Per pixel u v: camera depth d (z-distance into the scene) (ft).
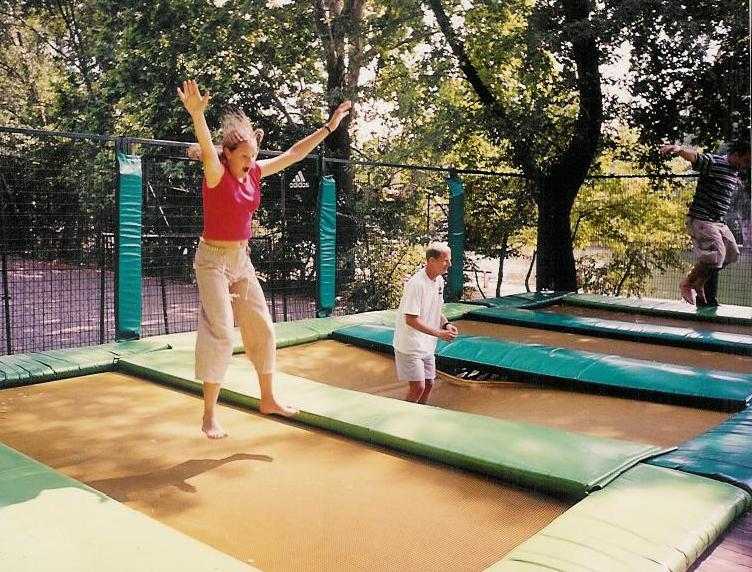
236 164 9.43
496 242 35.53
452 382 16.16
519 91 32.99
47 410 12.66
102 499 8.20
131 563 6.69
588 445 9.96
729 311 23.16
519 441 10.12
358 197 36.63
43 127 49.96
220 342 9.80
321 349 18.63
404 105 35.47
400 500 8.89
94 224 36.88
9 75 51.21
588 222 37.24
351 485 9.36
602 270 36.76
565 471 8.99
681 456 9.73
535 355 16.19
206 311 9.79
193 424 11.90
